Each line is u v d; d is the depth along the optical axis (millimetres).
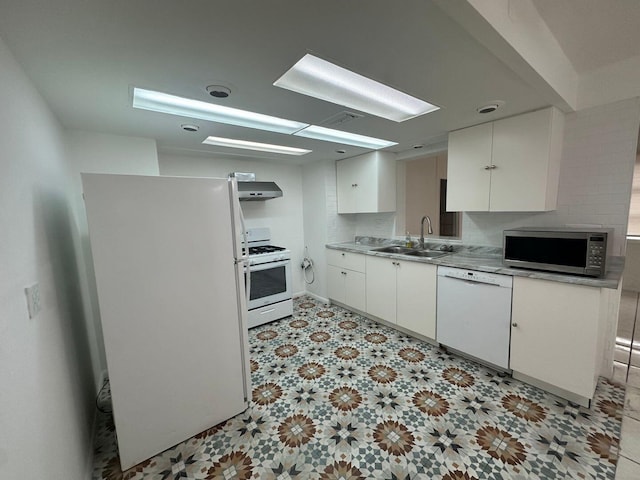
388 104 1882
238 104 1762
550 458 1453
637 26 1447
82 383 1647
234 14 953
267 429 1732
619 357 2285
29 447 869
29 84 1284
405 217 3738
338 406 1900
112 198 1387
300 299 4238
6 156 949
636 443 1520
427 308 2650
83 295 1985
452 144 2475
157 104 1774
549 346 1875
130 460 1500
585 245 1726
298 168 4230
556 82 1622
